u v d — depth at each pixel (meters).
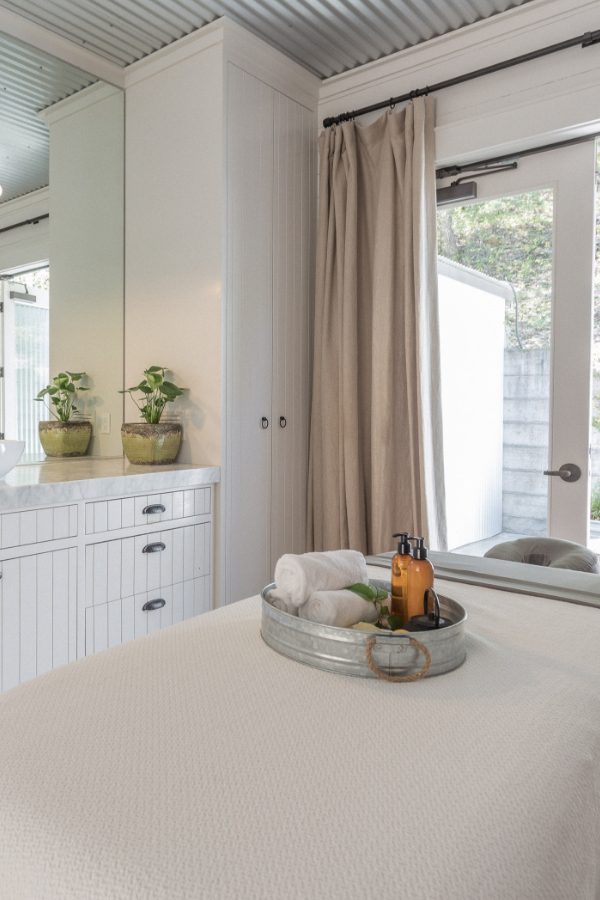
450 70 2.78
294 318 3.12
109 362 3.08
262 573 2.97
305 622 0.97
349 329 2.94
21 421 2.76
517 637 1.10
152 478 2.48
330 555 1.15
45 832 0.61
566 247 2.56
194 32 2.77
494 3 2.57
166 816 0.62
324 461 3.06
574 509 2.55
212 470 2.73
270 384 3.00
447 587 1.43
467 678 0.93
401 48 2.91
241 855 0.56
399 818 0.61
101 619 2.34
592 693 0.89
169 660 0.99
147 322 3.04
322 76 3.16
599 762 0.77
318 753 0.72
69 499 2.20
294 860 0.56
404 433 2.87
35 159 2.79
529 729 0.78
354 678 0.92
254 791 0.65
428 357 2.75
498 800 0.65
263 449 2.97
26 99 2.76
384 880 0.54
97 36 2.83
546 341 2.61
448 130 2.76
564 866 0.64
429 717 0.81
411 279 2.76
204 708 0.83
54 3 2.59
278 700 0.86
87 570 2.29
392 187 2.83
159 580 2.55
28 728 0.79
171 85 2.91
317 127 3.21
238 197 2.82
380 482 2.84
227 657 1.00
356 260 2.96
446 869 0.55
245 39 2.78
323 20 2.71
